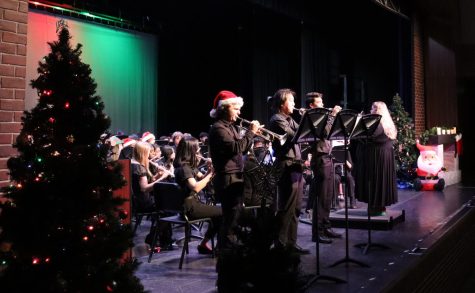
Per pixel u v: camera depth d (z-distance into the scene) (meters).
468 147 14.89
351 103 12.70
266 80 11.48
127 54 10.66
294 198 4.24
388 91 13.34
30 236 2.25
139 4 10.40
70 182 2.29
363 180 5.32
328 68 12.43
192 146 4.42
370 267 4.05
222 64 11.47
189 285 3.63
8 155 3.34
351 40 12.91
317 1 10.86
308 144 5.09
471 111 14.74
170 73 11.63
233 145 3.71
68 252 2.28
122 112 10.64
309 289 3.48
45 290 2.20
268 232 2.02
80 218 2.30
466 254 6.30
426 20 11.80
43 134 2.36
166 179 5.85
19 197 2.27
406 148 9.98
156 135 11.48
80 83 2.41
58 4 9.05
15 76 3.40
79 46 2.47
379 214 5.77
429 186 9.21
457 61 12.55
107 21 10.14
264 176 4.13
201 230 5.87
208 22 11.30
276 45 11.80
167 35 11.48
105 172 2.38
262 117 11.37
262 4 9.01
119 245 2.39
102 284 2.29
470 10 11.95
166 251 4.77
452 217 6.26
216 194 3.83
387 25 13.05
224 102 3.82
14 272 2.22
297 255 2.03
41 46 8.83
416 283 4.11
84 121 2.38
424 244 4.84
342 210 6.26
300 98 11.58
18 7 3.42
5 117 3.33
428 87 11.86
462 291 5.59
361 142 5.33
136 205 4.91
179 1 10.73
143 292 2.45
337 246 4.80
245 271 1.95
